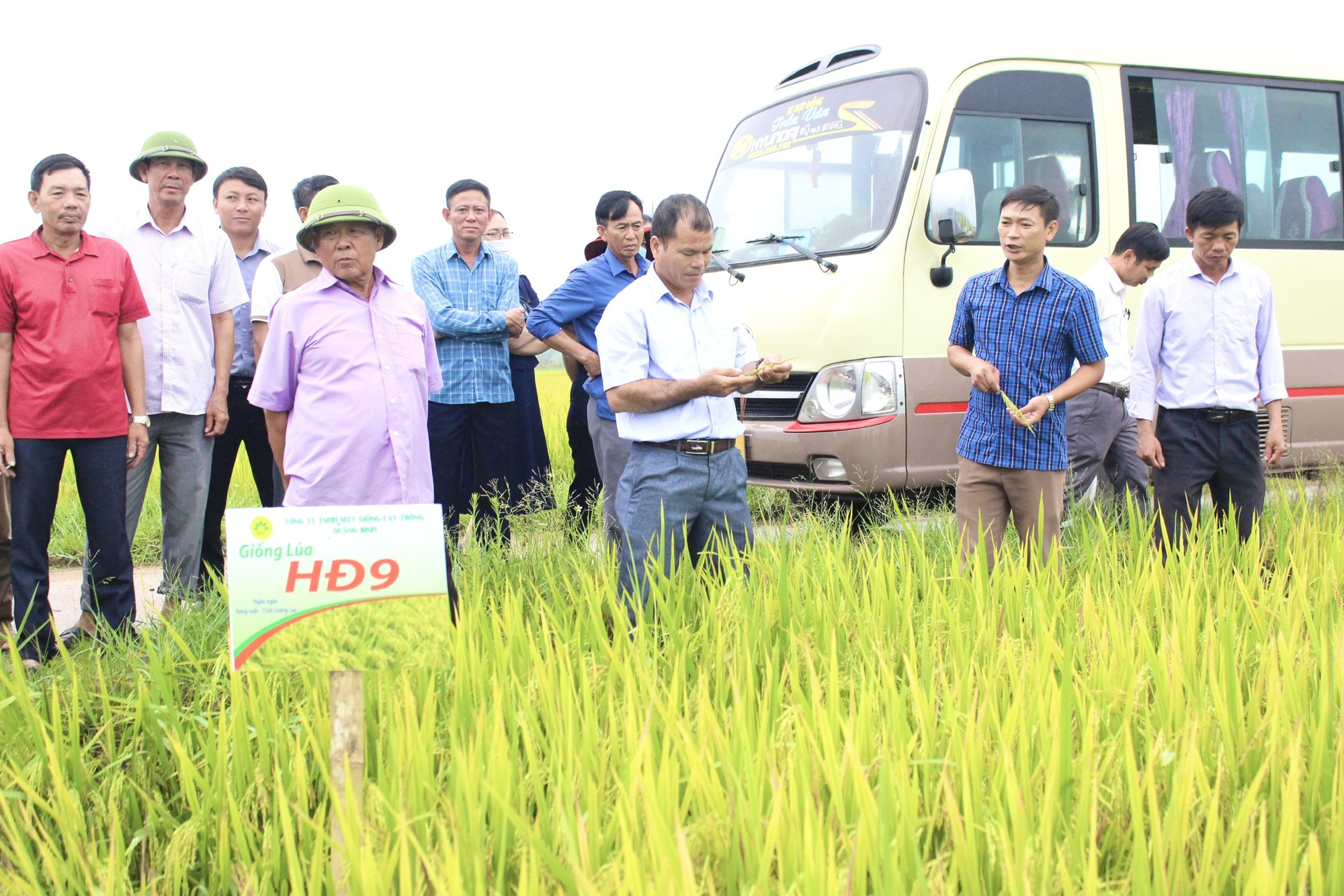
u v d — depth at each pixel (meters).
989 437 5.06
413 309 4.35
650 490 4.51
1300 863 2.45
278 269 6.19
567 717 2.82
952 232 6.78
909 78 7.42
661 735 3.00
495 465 6.76
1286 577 4.58
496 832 2.47
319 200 4.07
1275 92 8.42
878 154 7.37
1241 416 5.57
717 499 4.67
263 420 6.59
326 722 3.07
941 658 3.69
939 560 5.37
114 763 3.04
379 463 4.18
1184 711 2.97
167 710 3.28
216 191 6.58
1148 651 3.38
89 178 5.14
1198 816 2.41
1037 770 2.61
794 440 7.30
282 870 2.59
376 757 3.10
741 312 7.76
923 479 7.16
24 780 2.73
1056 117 7.58
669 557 4.54
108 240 5.31
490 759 2.62
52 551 7.71
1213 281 5.52
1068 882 2.07
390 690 3.12
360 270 4.14
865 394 7.04
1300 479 7.24
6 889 2.37
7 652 4.75
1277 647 3.43
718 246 8.31
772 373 4.26
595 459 7.11
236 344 6.51
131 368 5.42
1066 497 6.61
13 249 5.04
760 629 3.82
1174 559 4.71
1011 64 7.43
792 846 2.25
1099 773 2.50
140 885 2.73
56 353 5.04
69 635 5.34
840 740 2.92
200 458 5.95
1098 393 6.59
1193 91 8.09
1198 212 5.41
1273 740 2.64
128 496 5.84
